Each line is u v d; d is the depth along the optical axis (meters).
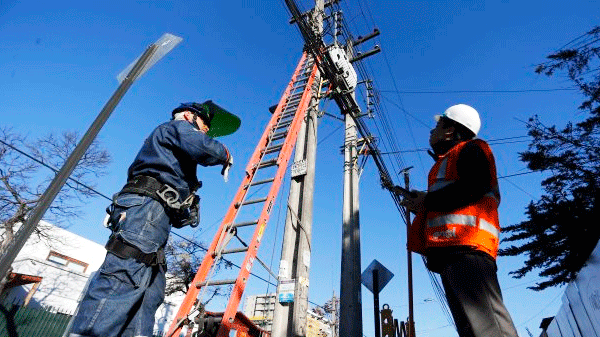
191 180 2.30
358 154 11.23
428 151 2.47
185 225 2.28
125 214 1.89
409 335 3.58
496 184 1.91
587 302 4.62
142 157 2.19
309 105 7.70
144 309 1.82
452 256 1.72
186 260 21.59
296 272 5.46
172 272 21.80
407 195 2.38
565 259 13.12
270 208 4.62
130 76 2.43
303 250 5.69
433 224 1.90
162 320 22.30
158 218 1.97
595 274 4.18
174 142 2.19
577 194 12.16
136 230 1.85
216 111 2.94
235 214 4.57
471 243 1.68
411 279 3.75
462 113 2.30
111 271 1.73
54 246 21.70
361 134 11.30
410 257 3.86
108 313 1.61
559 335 6.94
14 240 1.59
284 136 6.04
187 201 2.22
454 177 1.86
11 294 17.75
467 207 1.80
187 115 2.58
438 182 1.92
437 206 1.85
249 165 5.44
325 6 12.30
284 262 5.63
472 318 1.50
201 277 3.79
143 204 1.95
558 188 12.70
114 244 1.79
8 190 15.17
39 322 12.94
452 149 2.03
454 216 1.79
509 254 13.88
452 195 1.77
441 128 2.37
